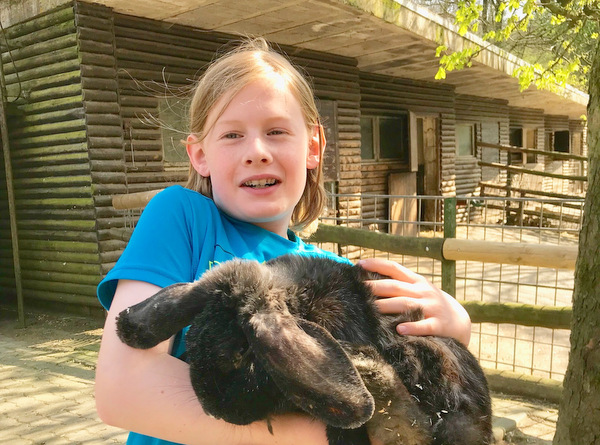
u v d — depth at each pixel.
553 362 1.93
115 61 2.50
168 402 0.51
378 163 4.51
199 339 0.53
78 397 1.65
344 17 2.61
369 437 0.56
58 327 2.53
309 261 0.66
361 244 1.68
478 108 6.03
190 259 0.59
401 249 1.59
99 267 2.53
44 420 1.49
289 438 0.54
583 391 0.82
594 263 0.81
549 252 1.39
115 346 0.52
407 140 4.75
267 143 0.63
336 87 3.66
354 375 0.48
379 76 4.38
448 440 0.57
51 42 2.50
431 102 4.92
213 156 0.64
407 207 4.74
